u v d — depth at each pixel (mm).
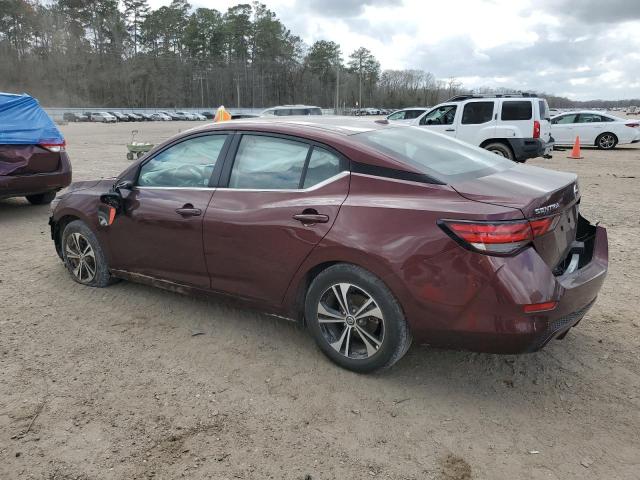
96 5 106500
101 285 4785
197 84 115000
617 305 4488
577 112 20875
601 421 2947
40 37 100875
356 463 2627
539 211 2838
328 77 125562
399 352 3156
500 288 2752
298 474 2549
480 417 2986
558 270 3111
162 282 4219
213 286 3859
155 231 4066
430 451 2715
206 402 3107
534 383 3318
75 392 3193
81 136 31828
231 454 2680
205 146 3938
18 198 9445
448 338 2975
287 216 3367
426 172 3084
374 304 3139
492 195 2895
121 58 108188
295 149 3514
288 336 3924
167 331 4004
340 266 3211
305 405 3086
